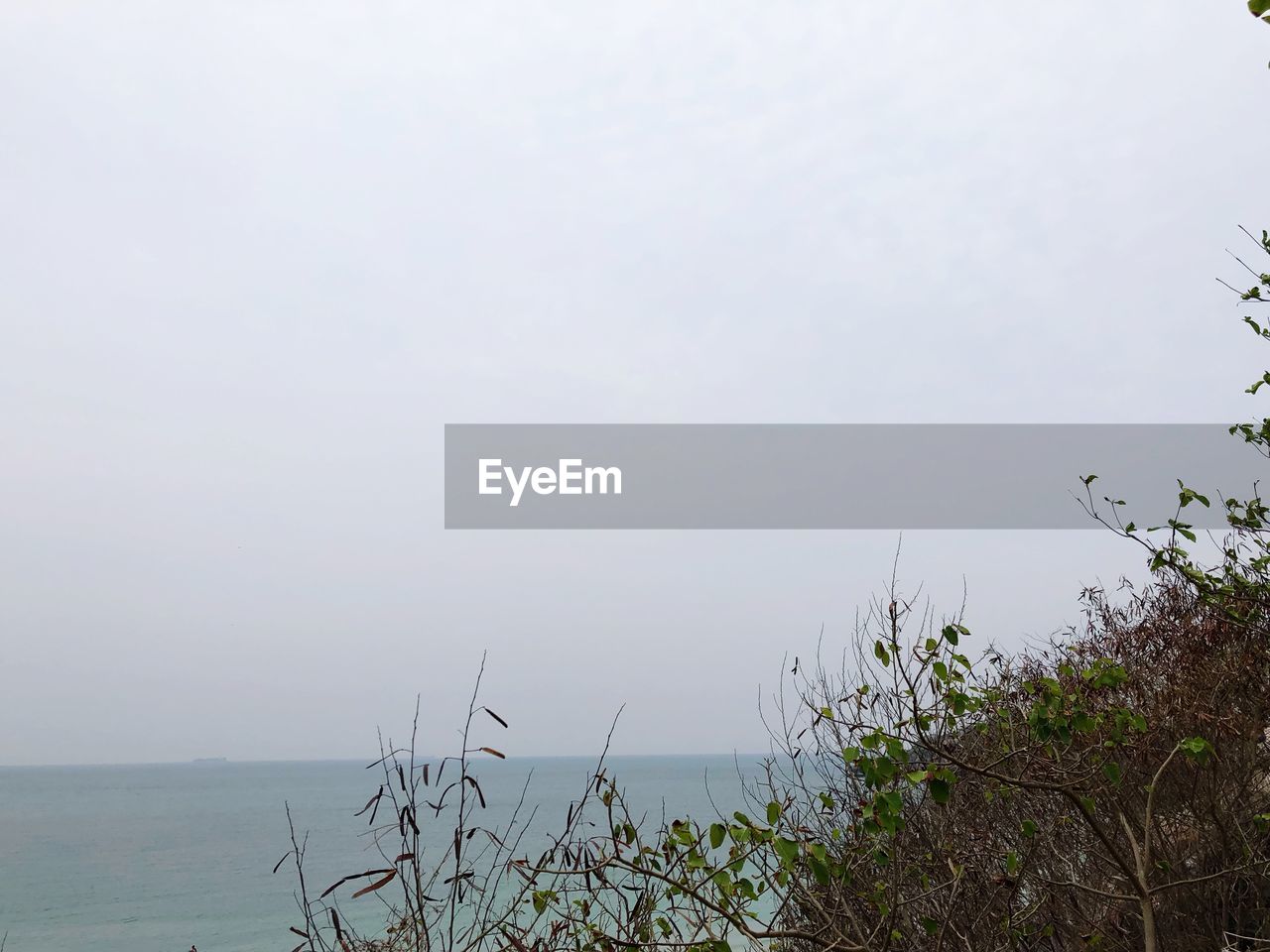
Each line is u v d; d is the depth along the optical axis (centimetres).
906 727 378
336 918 346
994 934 421
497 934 359
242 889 3105
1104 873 468
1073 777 413
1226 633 475
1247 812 450
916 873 422
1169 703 471
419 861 342
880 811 327
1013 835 462
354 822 6569
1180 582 546
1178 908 455
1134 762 445
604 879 362
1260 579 467
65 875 4138
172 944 2250
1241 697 488
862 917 400
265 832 6200
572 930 355
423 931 337
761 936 318
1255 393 441
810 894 372
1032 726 368
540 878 379
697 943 323
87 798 12938
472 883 363
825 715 389
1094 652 545
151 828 6988
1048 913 455
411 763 350
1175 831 481
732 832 317
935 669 352
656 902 364
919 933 411
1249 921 436
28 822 8069
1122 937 458
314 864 3534
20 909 3102
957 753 376
